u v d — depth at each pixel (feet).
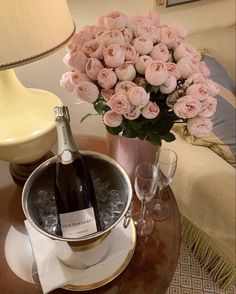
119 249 2.29
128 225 2.51
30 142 2.38
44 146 2.56
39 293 2.15
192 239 4.33
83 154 2.17
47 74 3.75
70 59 2.04
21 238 2.48
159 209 2.83
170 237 2.57
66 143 1.97
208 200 3.48
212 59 4.25
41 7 1.99
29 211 1.86
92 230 1.84
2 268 2.29
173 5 4.40
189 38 4.66
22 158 2.57
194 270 4.53
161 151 2.84
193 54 2.12
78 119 4.47
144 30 2.06
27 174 2.82
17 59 1.95
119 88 1.94
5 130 2.37
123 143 2.50
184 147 3.76
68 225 1.85
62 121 1.92
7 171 3.01
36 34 1.99
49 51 2.08
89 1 3.54
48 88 3.89
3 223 2.58
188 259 4.63
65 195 2.04
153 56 2.03
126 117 2.00
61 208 2.03
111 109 2.03
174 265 2.36
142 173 2.51
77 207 2.02
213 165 3.51
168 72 1.95
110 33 2.03
